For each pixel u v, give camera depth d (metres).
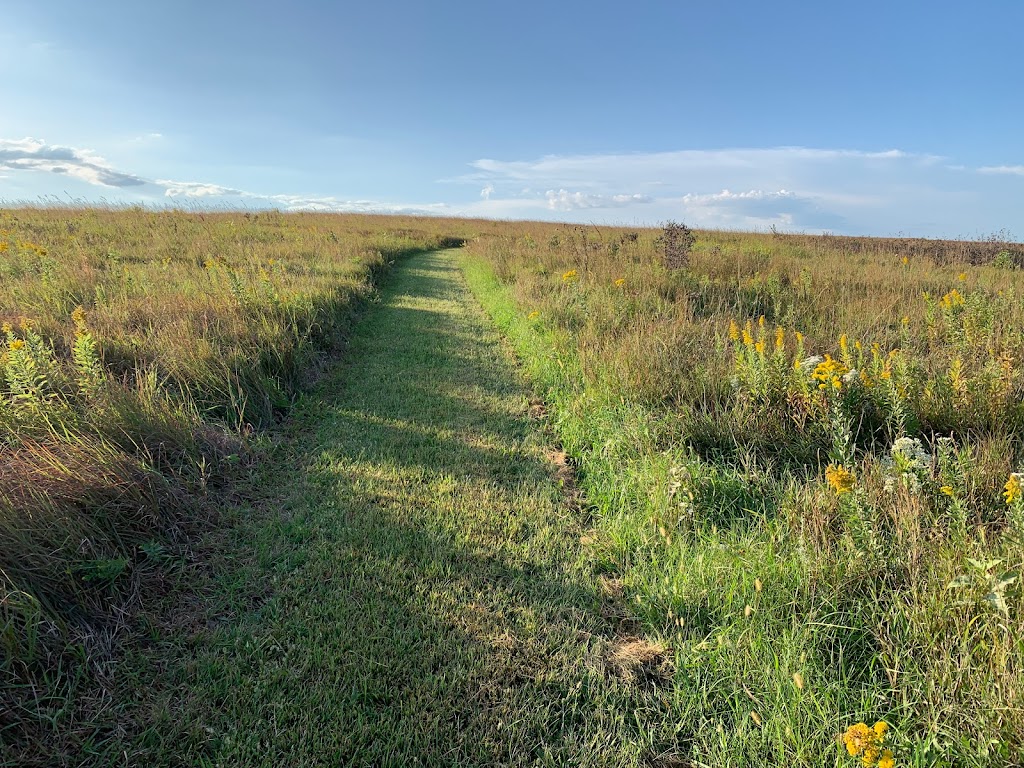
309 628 2.50
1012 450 3.34
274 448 4.27
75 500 2.74
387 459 4.19
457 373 6.42
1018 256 15.87
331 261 13.02
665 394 4.72
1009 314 6.12
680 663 2.34
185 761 1.92
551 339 6.98
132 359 4.78
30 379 3.44
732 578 2.62
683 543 2.97
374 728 2.04
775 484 3.38
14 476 2.73
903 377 4.01
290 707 2.12
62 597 2.37
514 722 2.09
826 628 2.29
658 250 13.77
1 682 1.99
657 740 2.06
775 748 1.93
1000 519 2.72
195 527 3.15
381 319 9.05
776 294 8.38
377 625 2.53
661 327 6.11
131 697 2.14
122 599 2.57
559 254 14.68
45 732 1.97
